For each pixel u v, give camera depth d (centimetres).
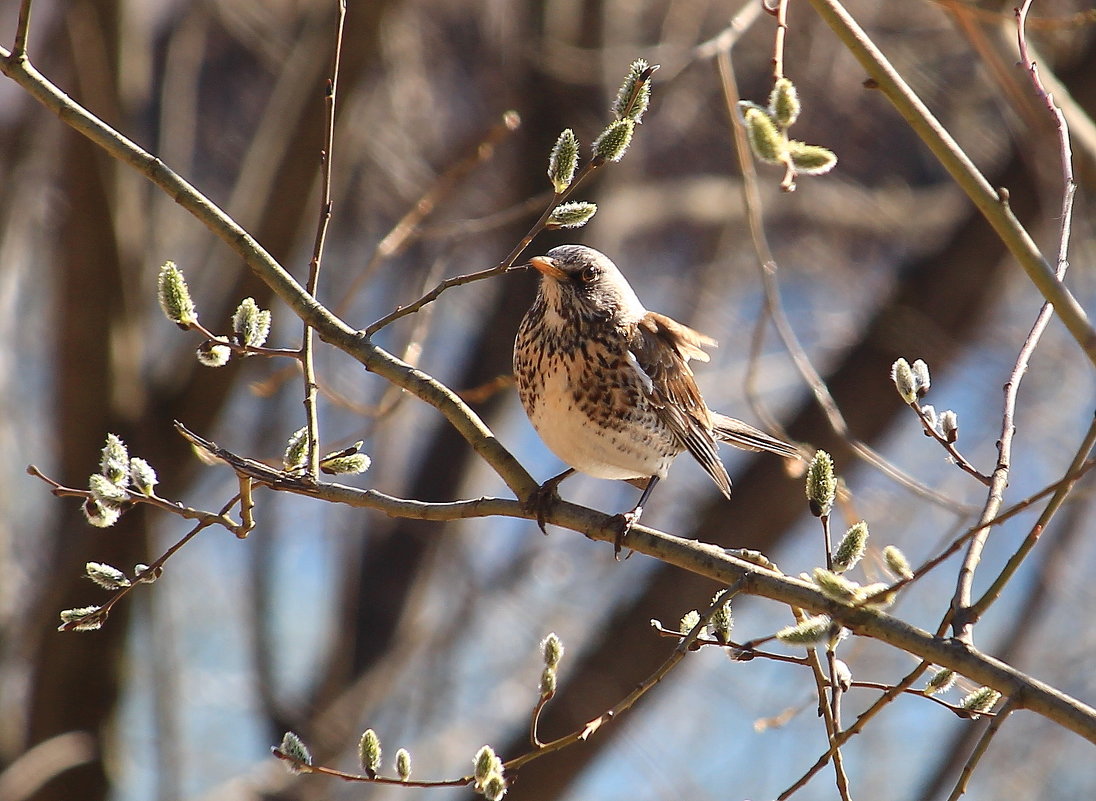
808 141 1688
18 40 584
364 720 1478
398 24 1536
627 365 758
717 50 811
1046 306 618
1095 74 1173
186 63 1468
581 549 1731
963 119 1609
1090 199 1171
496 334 1419
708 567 573
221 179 1731
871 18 1608
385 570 1585
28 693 1245
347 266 1695
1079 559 1652
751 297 1936
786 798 511
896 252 1806
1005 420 584
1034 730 1638
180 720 1451
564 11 1370
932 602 1645
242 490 549
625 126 549
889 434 1253
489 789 501
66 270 1170
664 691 1481
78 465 1191
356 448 581
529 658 1655
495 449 621
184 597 1742
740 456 1617
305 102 1148
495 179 1611
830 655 512
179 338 1391
